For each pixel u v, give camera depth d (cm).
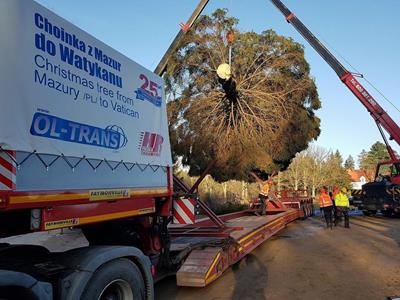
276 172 2383
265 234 1120
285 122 2158
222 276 768
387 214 2370
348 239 1305
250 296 636
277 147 2202
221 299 619
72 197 390
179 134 2148
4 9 338
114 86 476
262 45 2152
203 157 2123
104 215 439
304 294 647
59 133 383
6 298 312
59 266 375
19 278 312
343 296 636
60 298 358
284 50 2178
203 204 877
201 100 2075
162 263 621
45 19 381
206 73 2161
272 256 986
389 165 2339
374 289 677
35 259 404
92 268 377
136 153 508
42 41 374
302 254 1015
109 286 409
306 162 6475
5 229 377
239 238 834
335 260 932
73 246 553
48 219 365
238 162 2084
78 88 414
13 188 329
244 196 3741
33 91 358
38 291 325
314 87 2334
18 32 349
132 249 432
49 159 368
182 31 1136
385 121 1836
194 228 895
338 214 1861
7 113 330
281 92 2148
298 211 2000
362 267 854
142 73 547
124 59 505
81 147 409
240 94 2022
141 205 515
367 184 2358
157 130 572
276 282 723
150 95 562
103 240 556
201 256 662
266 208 1812
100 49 457
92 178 420
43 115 366
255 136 2078
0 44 331
